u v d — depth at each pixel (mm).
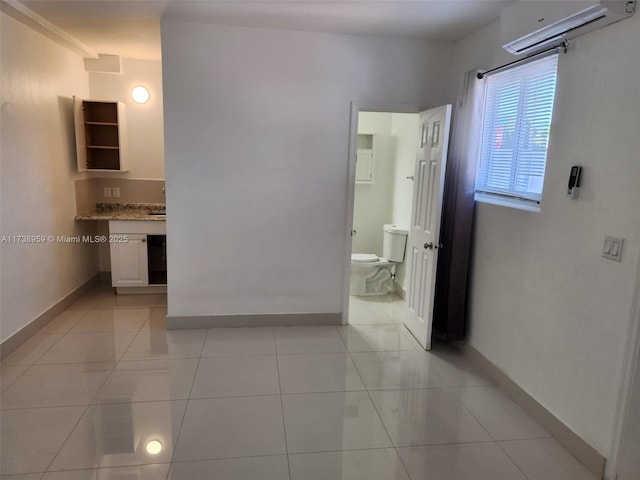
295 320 4035
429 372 3252
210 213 3738
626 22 2053
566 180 2434
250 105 3623
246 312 3955
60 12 3250
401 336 3898
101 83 4801
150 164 5023
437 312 3768
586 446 2281
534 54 2719
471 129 3268
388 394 2932
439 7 2932
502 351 3059
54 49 4004
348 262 3996
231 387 2949
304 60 3621
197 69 3512
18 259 3445
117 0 2967
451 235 3484
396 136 5062
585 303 2301
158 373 3105
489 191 3332
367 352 3551
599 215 2207
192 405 2723
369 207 5320
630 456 2096
